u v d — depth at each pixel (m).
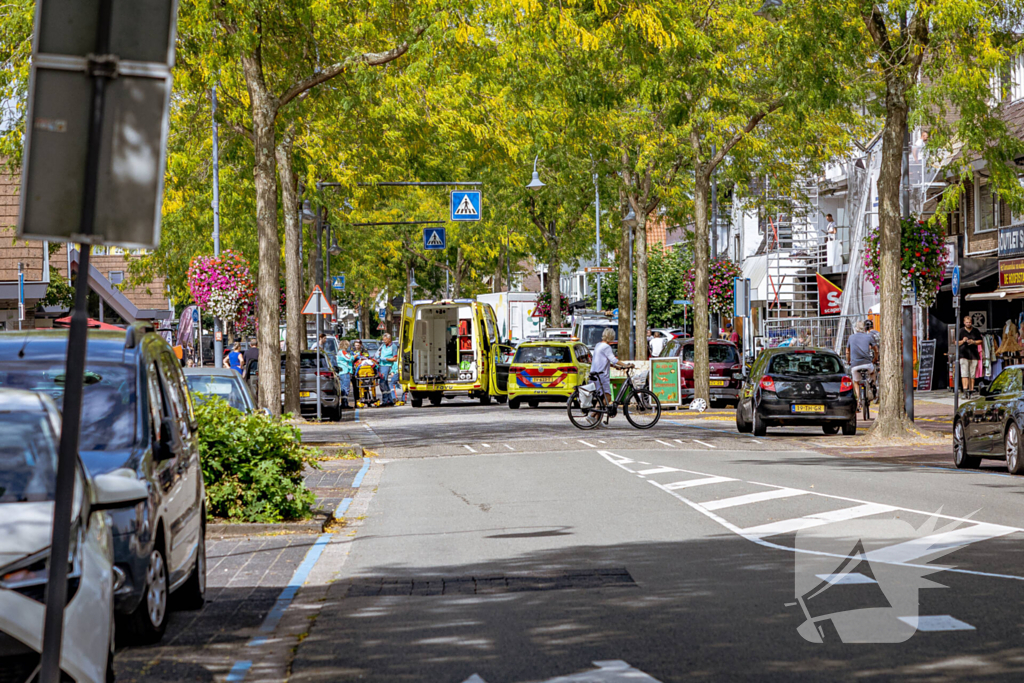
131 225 6.47
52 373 11.34
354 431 36.41
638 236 54.72
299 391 39.97
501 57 29.12
